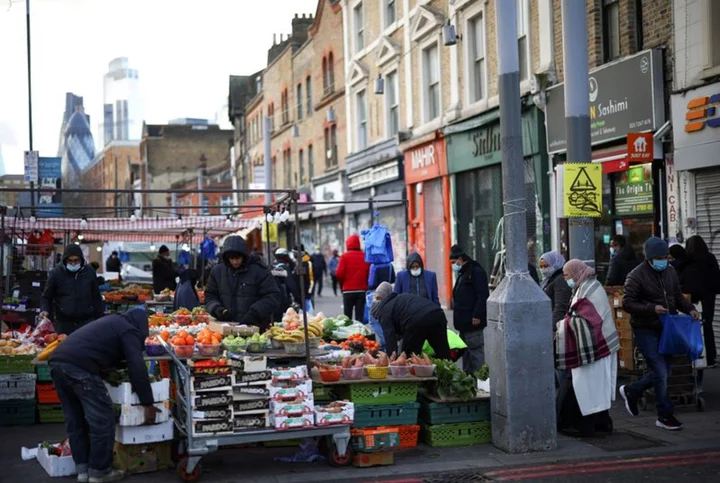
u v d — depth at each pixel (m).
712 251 13.42
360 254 16.23
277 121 47.56
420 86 25.45
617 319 11.20
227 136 91.75
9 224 16.81
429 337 9.84
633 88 14.75
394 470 7.71
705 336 11.26
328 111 34.59
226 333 8.53
